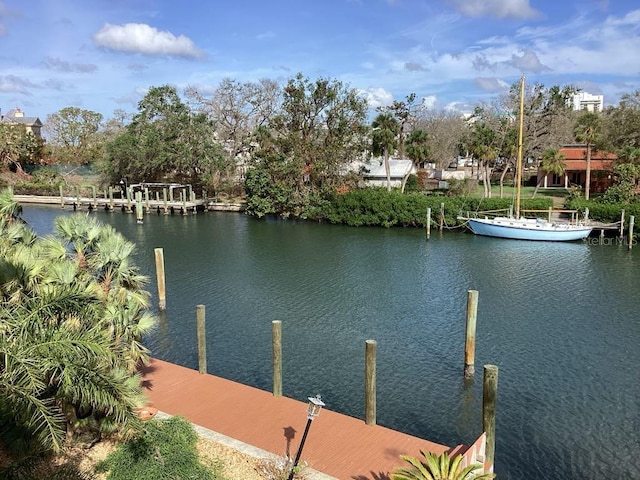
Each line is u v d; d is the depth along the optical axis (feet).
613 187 143.64
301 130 169.89
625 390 47.93
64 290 27.61
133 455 29.14
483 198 145.59
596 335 62.13
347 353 56.65
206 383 45.01
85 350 25.29
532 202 141.90
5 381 23.02
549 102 185.16
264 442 35.14
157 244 124.06
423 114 274.57
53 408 27.22
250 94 214.28
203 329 46.65
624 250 114.42
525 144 180.65
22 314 25.88
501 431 41.32
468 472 28.02
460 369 52.70
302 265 101.24
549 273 94.02
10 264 29.45
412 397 46.85
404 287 84.53
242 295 79.41
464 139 223.51
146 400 32.22
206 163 192.65
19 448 27.27
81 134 277.44
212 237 134.41
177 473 28.35
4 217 46.60
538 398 46.55
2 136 224.74
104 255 40.42
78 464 29.32
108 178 210.38
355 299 77.56
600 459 37.70
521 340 60.59
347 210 155.33
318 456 33.40
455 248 118.62
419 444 35.01
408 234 138.62
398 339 60.90
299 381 49.83
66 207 198.90
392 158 239.09
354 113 166.20
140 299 41.27
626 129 178.60
